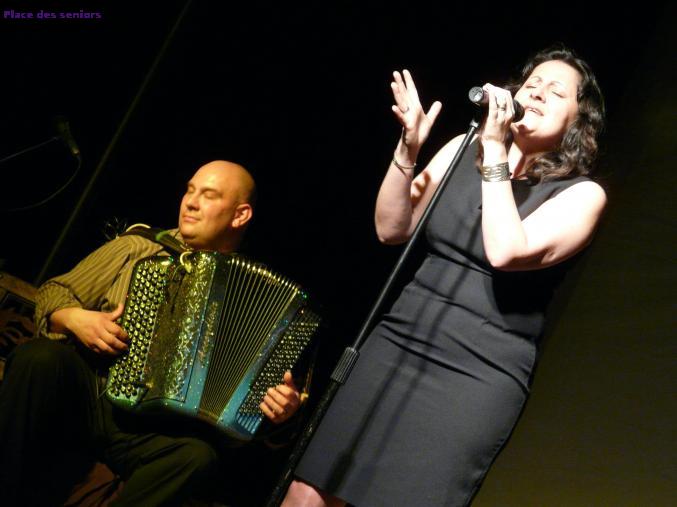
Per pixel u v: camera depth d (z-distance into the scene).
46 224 6.16
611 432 4.51
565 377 4.73
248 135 6.14
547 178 3.13
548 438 4.68
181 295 3.63
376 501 2.97
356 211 5.82
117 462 3.69
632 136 4.80
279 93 6.14
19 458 3.46
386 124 5.87
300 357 3.93
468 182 3.23
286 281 3.76
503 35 5.50
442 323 3.09
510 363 3.03
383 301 3.05
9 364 3.61
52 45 6.30
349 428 3.09
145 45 6.45
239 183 4.13
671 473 4.28
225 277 3.65
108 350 3.59
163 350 3.59
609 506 4.39
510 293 3.06
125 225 4.21
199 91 6.21
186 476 3.53
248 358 3.67
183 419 3.68
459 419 2.98
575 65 3.29
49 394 3.52
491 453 2.99
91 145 6.29
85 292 3.88
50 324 3.81
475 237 3.12
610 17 5.05
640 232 4.70
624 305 4.66
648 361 4.52
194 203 4.06
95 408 3.72
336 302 5.70
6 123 6.19
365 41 5.96
